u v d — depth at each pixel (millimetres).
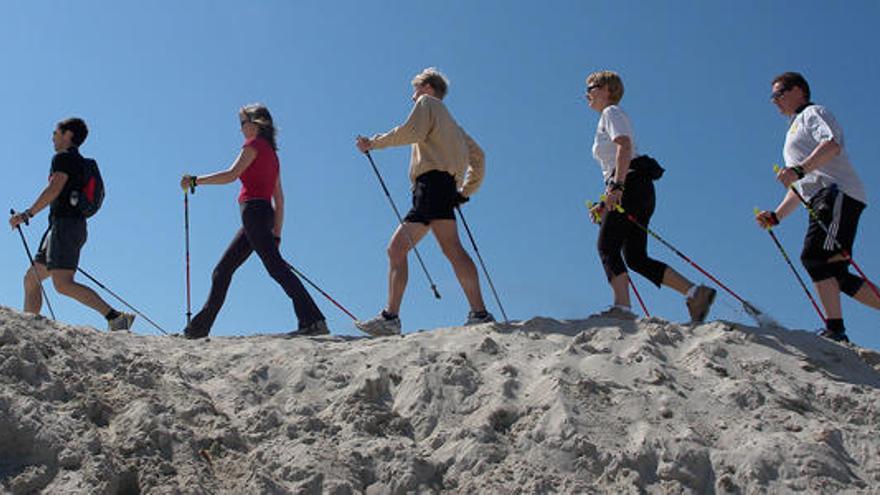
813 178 6527
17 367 4777
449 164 7086
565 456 4820
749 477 4676
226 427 4824
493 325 6508
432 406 5324
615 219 6730
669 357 5957
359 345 6227
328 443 4906
